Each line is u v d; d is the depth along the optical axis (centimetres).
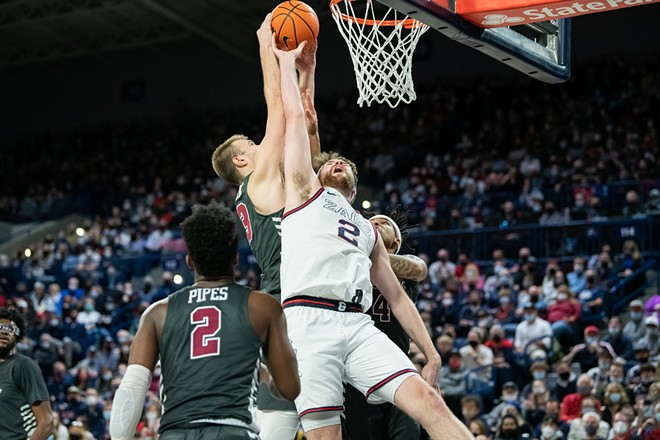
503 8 483
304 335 384
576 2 470
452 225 1650
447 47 2402
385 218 484
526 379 1101
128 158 2647
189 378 310
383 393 382
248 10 2494
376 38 570
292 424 412
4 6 2584
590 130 1911
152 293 1694
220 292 323
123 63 2892
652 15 2152
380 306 465
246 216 433
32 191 2617
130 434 312
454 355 1080
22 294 1806
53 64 2986
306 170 403
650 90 1958
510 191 1773
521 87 2167
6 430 555
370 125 2312
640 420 868
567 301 1213
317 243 392
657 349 1089
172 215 2106
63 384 1380
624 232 1429
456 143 2155
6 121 3023
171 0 2388
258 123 2519
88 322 1648
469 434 364
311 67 452
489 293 1370
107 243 2062
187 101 2770
